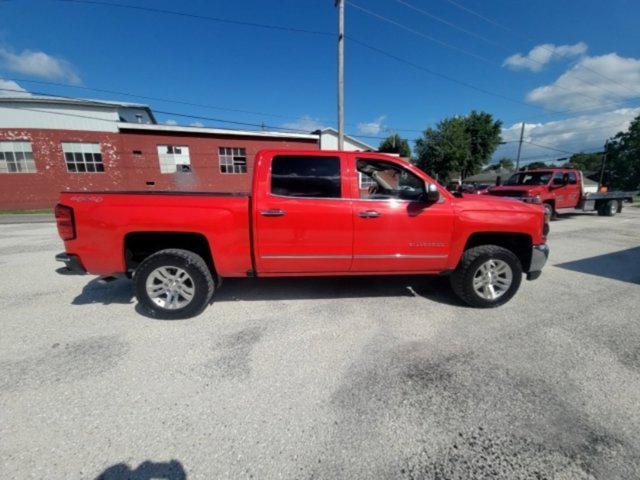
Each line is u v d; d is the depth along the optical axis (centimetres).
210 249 347
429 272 387
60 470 171
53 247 744
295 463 177
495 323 348
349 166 362
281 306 391
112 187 1836
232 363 271
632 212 1684
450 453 184
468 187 2044
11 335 318
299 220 348
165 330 329
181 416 211
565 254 677
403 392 236
